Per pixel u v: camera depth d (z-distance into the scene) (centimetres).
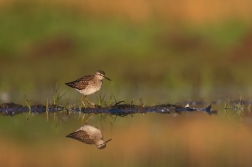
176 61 2519
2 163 1236
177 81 2330
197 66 2467
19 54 2562
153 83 2342
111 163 1210
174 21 2681
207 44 2609
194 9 2692
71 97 2009
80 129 1502
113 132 1470
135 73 2420
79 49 2584
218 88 2284
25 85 2256
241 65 2481
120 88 2267
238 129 1516
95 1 2711
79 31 2645
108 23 2662
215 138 1423
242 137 1434
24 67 2475
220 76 2408
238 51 2562
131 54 2567
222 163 1215
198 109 1778
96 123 1576
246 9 2684
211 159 1243
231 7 2692
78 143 1368
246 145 1357
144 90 2255
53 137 1420
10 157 1268
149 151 1300
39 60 2534
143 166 1184
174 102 1920
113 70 2450
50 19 2672
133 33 2638
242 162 1216
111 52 2577
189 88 2291
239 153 1287
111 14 2694
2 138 1414
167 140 1403
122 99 1964
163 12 2700
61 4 2711
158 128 1520
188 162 1220
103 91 2173
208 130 1505
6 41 2600
